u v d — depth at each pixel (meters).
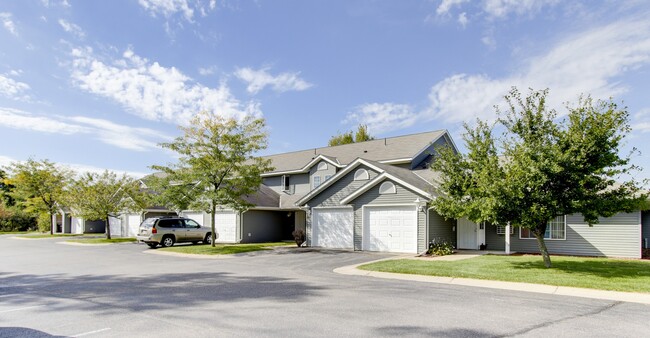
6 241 31.14
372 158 27.16
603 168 11.77
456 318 7.03
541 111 12.58
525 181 11.82
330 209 22.64
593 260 15.11
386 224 19.62
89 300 8.70
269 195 30.06
